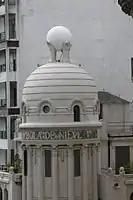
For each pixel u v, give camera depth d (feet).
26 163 313.12
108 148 345.72
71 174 303.48
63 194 304.50
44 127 302.45
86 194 306.76
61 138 302.04
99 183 319.06
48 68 312.50
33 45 393.09
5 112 391.04
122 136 348.38
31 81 312.50
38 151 306.14
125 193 317.42
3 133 394.32
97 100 316.40
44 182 306.14
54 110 303.48
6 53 390.21
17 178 325.62
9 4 392.27
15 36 392.27
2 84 399.65
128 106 369.09
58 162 303.89
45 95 305.32
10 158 384.68
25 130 309.01
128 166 331.57
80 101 306.96
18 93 389.19
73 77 309.01
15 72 390.63
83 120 306.96
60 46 320.91
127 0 203.82
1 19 400.47
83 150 306.76
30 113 308.40
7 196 334.65
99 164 334.44
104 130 347.15
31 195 309.63
